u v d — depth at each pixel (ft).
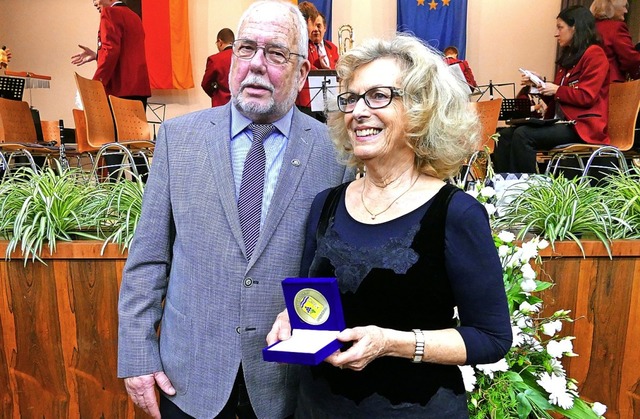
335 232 3.40
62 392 5.96
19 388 5.97
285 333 3.09
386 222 3.23
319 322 2.96
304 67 4.14
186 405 3.82
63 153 12.12
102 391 5.92
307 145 4.09
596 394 5.74
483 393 4.64
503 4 22.48
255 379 3.79
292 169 3.95
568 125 10.37
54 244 5.70
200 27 23.12
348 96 3.31
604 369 5.69
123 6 12.94
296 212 3.89
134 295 3.92
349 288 3.18
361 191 3.51
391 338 2.89
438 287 3.07
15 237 5.71
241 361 3.76
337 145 3.75
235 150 4.01
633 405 5.70
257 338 3.78
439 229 3.07
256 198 3.88
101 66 12.57
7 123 11.71
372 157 3.24
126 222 5.76
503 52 22.70
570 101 10.27
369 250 3.18
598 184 9.39
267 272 3.78
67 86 24.07
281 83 3.84
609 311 5.63
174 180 3.92
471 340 2.96
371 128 3.20
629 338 5.64
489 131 11.43
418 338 2.92
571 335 5.67
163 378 3.90
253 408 3.80
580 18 10.43
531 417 5.03
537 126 10.43
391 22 22.59
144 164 11.62
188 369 3.82
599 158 11.46
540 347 4.98
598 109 10.13
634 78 11.43
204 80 13.37
